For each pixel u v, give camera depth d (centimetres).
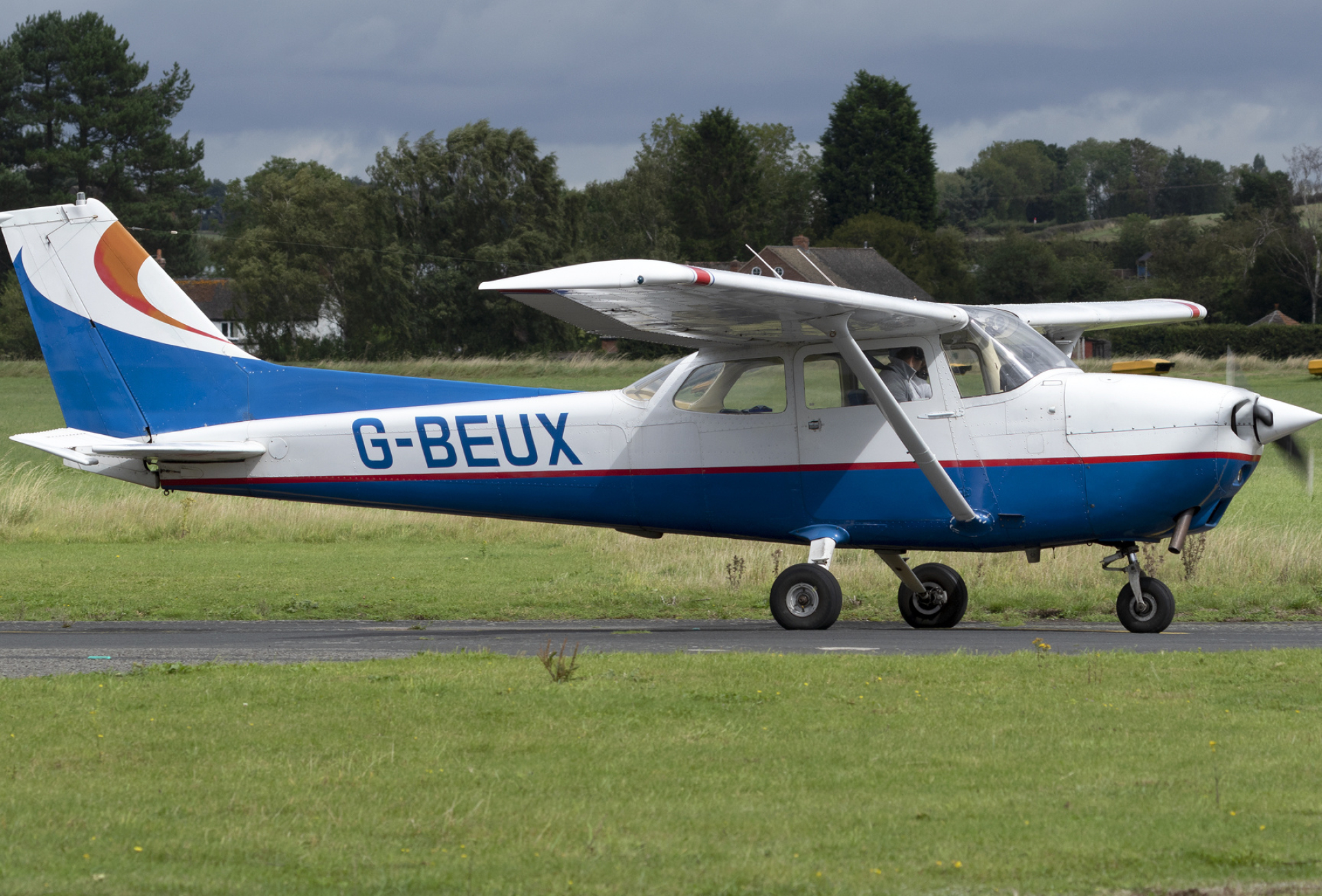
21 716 2259
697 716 2231
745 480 3856
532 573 5394
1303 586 4447
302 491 4253
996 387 3666
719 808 1705
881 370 3744
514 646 3328
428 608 4412
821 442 3778
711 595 4575
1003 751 1984
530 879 1447
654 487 3950
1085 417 3584
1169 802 1711
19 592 4728
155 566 5659
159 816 1678
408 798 1747
